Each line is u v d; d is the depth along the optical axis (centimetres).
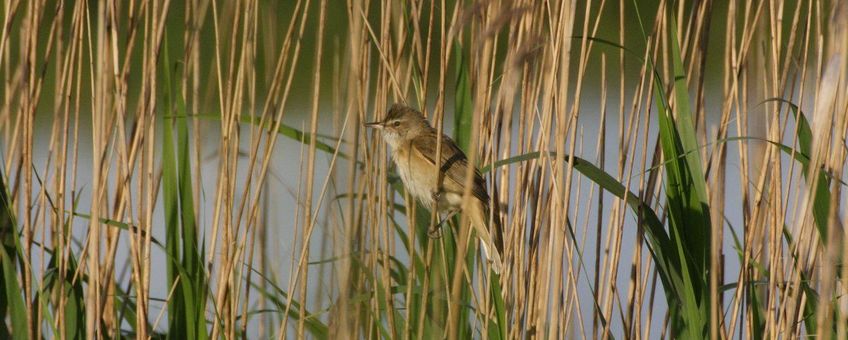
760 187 782
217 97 1163
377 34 1187
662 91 720
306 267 810
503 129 856
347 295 662
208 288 835
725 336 786
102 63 734
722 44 2208
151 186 806
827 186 711
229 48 934
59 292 802
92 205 739
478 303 782
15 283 754
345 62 865
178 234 822
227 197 805
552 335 688
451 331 616
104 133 749
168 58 831
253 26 847
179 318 802
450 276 833
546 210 796
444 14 710
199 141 874
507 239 820
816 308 763
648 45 731
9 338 767
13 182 885
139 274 785
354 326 708
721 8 2200
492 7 734
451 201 937
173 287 796
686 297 700
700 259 728
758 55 893
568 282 814
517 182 781
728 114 837
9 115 888
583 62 722
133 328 885
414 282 841
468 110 853
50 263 845
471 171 597
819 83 738
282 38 2166
